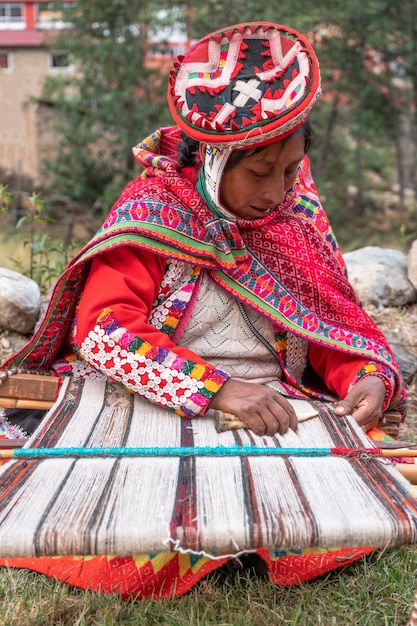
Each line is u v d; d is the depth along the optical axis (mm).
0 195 4055
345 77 11305
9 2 12719
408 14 10523
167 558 1746
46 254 4133
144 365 1781
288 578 1801
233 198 1903
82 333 1828
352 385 2068
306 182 2305
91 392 1922
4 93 11430
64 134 10883
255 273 2043
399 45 11039
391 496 1436
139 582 1738
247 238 2059
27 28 12750
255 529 1303
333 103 11570
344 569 1854
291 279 2082
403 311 3750
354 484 1484
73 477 1479
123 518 1320
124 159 10992
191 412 1780
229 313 2041
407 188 18078
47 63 12219
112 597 1714
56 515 1324
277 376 2162
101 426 1745
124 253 1920
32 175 11336
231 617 1668
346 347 2070
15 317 3143
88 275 1987
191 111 1791
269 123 1715
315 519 1328
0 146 11281
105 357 1800
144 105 10438
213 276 1987
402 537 1319
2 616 1681
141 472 1510
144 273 1914
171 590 1750
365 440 1738
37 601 1738
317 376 2311
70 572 1796
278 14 9820
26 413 2078
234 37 1824
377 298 3764
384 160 20359
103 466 1530
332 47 10797
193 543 1292
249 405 1737
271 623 1669
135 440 1677
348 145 17625
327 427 1810
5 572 1850
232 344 2068
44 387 1990
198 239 1950
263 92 1756
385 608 1713
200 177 1984
